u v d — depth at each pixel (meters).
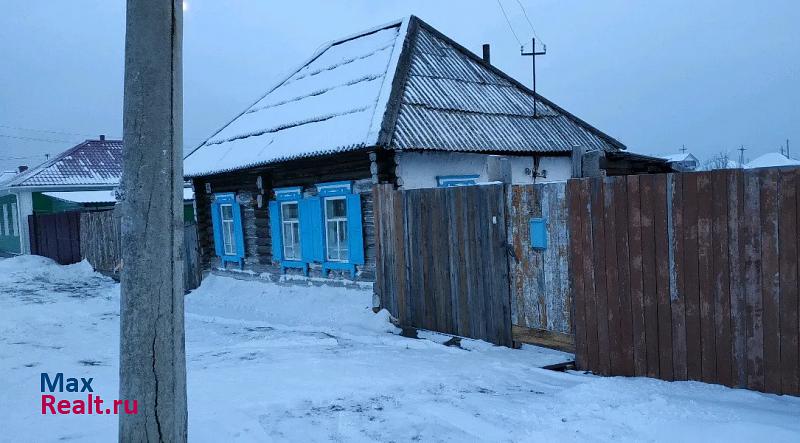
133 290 2.96
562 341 6.25
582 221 5.90
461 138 10.60
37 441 3.97
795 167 4.43
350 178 10.53
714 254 4.89
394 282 8.65
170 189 3.01
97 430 4.18
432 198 7.79
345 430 4.16
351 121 10.43
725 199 4.82
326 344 7.91
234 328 9.73
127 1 2.95
